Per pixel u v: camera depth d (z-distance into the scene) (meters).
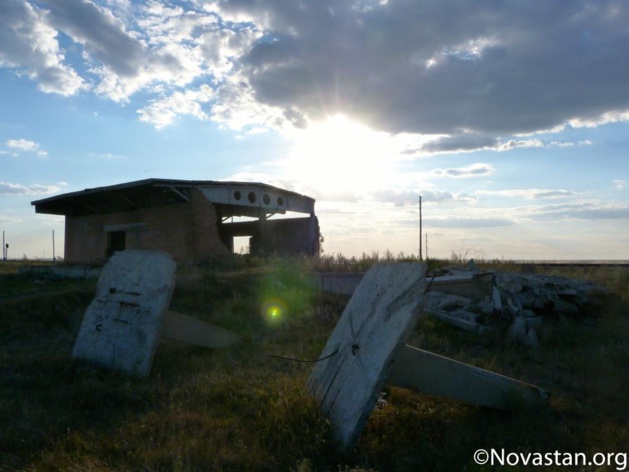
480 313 12.77
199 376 8.81
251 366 9.59
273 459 5.79
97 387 8.36
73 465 5.54
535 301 13.20
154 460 5.67
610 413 7.18
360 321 7.25
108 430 6.73
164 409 7.35
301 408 6.73
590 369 9.09
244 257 22.44
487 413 7.25
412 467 5.79
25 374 9.34
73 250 30.45
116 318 10.26
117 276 10.94
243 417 6.99
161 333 9.80
